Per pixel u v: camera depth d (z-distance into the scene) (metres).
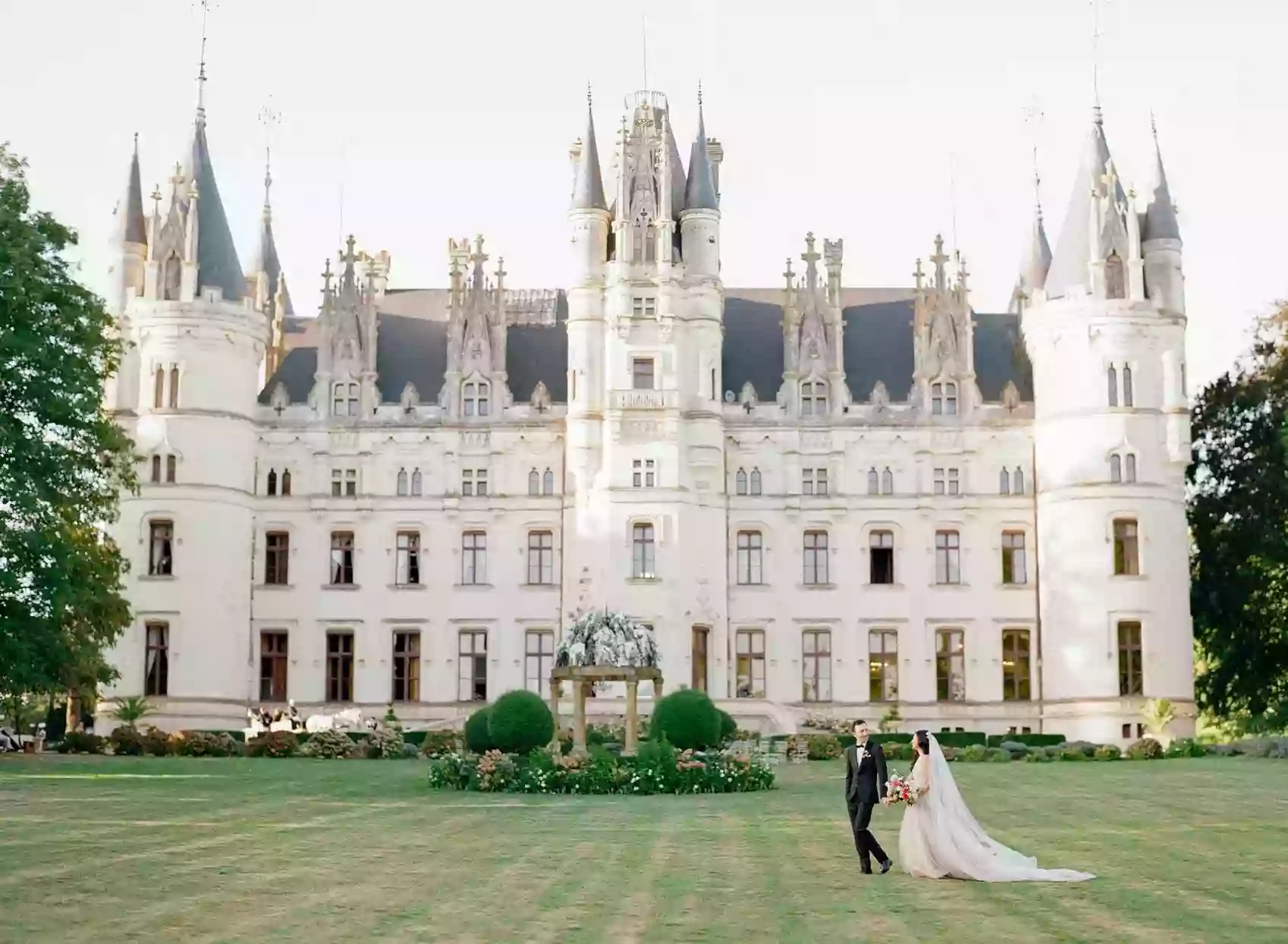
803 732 78.75
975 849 25.17
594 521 83.56
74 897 22.72
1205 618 91.19
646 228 85.19
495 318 87.81
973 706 83.69
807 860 27.67
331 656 85.62
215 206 85.25
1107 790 46.72
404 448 86.62
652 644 53.53
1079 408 82.44
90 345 62.72
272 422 86.50
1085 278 83.00
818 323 87.56
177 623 81.00
